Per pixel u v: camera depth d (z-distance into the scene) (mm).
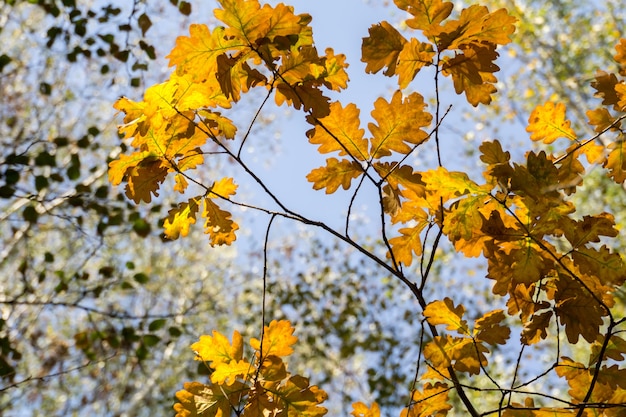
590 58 7152
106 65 4230
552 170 1366
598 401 1470
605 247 1374
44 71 5336
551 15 7504
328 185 1417
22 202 4355
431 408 1485
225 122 1396
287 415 1390
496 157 1393
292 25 1294
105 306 6957
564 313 1400
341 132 1393
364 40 1368
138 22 3746
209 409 1394
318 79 1344
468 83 1389
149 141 1391
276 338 1416
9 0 4484
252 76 1323
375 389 5770
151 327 3982
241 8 1273
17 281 5398
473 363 1439
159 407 6953
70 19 3844
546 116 1498
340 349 6418
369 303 6645
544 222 1381
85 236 3873
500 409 1438
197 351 1421
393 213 1405
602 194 6996
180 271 8016
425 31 1361
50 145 5004
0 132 4980
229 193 1469
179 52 1297
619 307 4742
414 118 1389
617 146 1478
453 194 1409
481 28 1350
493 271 1408
